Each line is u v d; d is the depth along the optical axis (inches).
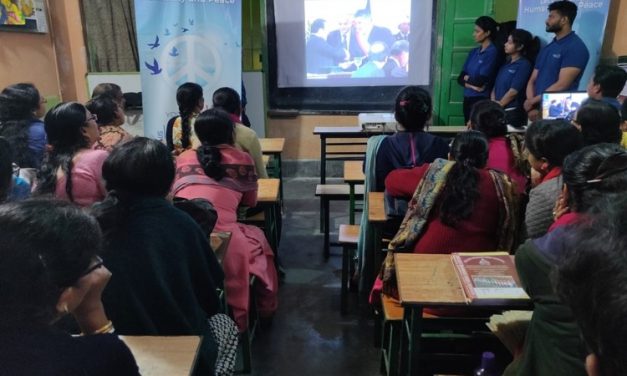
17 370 24.0
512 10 180.2
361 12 186.1
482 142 68.4
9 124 89.2
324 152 152.6
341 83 193.8
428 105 87.4
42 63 157.2
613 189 43.9
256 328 97.0
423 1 183.3
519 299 53.4
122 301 46.1
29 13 148.8
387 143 88.1
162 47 141.6
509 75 163.8
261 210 106.8
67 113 73.5
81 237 28.5
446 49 183.5
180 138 114.2
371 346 92.5
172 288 49.8
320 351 91.1
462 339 74.8
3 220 26.3
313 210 165.0
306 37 189.3
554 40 154.1
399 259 64.4
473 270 59.1
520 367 44.5
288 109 197.3
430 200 68.9
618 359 16.7
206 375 53.6
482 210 66.8
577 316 18.9
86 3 165.9
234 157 83.7
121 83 171.9
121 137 97.3
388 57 189.9
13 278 24.3
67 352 25.9
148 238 47.8
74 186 72.1
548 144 63.6
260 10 184.2
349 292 111.6
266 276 91.1
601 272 18.0
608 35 168.6
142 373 39.4
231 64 146.0
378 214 86.7
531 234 63.5
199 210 65.3
